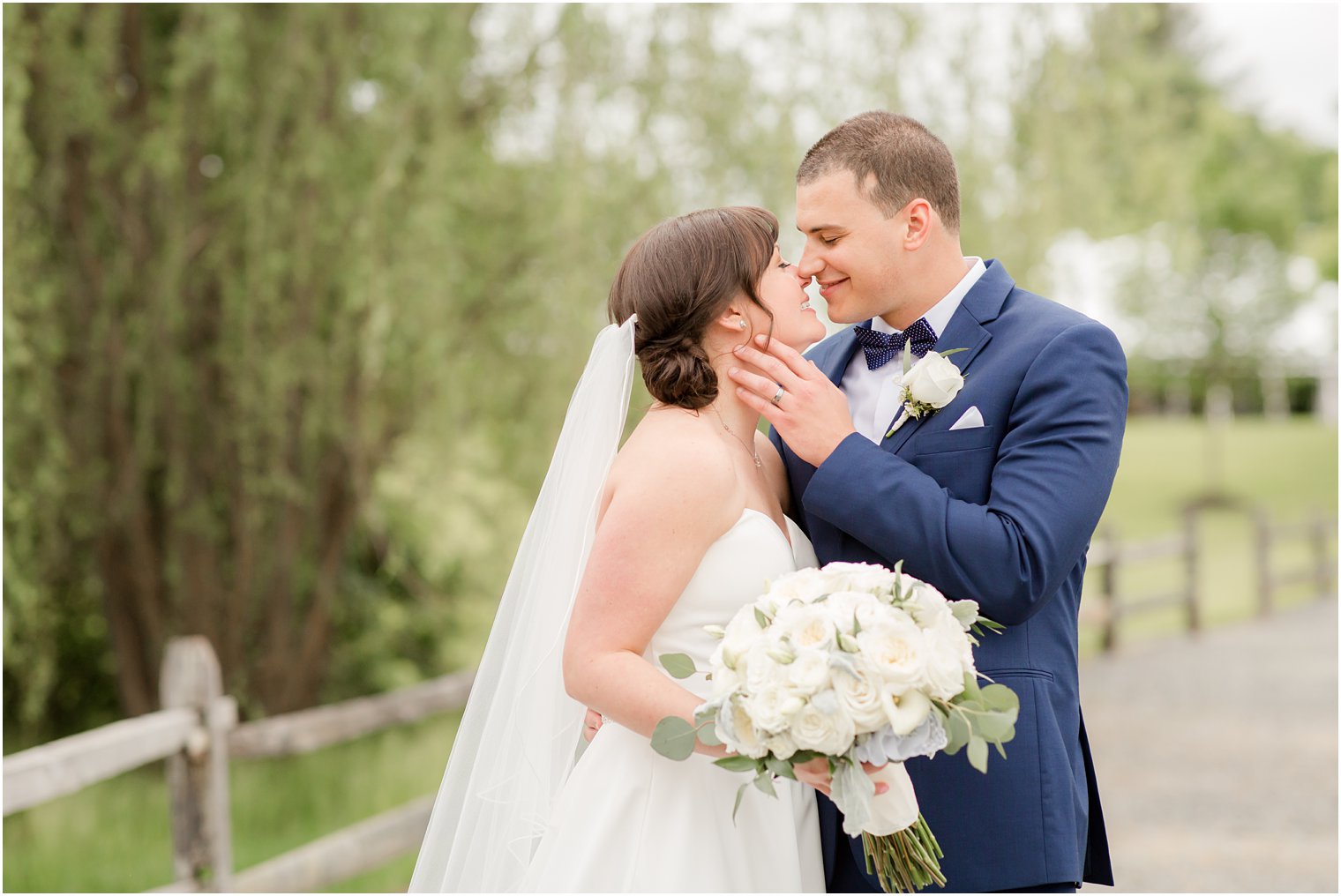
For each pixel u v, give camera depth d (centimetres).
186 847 354
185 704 360
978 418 197
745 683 157
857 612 155
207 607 616
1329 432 3212
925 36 548
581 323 546
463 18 555
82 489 570
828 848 203
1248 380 2603
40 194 517
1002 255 557
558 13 548
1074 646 205
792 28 538
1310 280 2333
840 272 206
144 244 562
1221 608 1289
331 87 545
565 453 205
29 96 512
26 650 538
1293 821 544
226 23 509
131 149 552
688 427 190
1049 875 188
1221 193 2091
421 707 476
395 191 543
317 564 636
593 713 213
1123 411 196
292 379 552
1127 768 644
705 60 538
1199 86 1897
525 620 203
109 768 318
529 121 572
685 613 186
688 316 195
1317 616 1215
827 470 189
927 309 212
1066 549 184
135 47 561
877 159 203
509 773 200
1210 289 2394
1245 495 2438
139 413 573
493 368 593
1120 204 632
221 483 602
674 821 186
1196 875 469
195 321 577
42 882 482
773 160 536
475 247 594
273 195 535
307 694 650
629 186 539
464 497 623
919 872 176
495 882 200
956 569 181
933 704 155
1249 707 787
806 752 155
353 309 534
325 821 565
